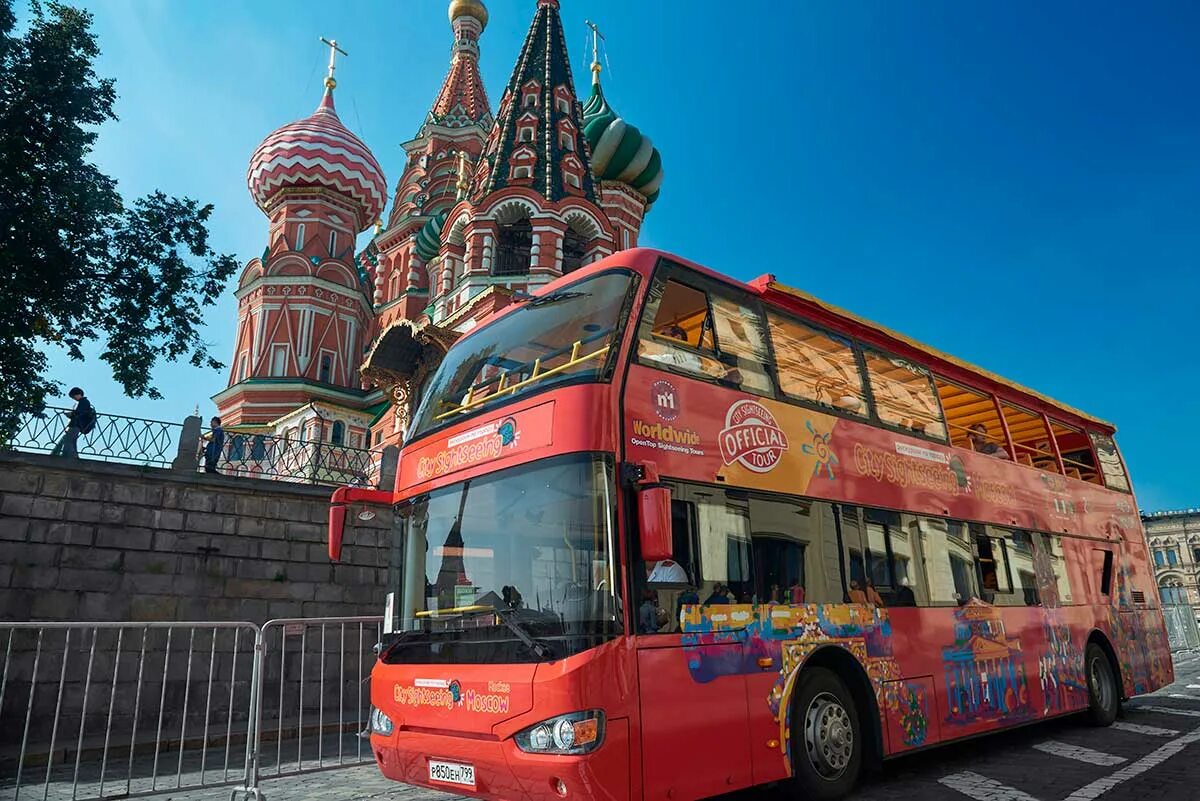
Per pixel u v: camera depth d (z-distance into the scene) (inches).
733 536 238.8
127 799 279.7
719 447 245.0
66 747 409.4
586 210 1238.3
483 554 223.0
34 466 473.7
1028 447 420.2
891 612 286.0
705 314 269.7
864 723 268.7
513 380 253.8
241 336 1695.4
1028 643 356.8
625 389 222.2
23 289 569.6
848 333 328.8
